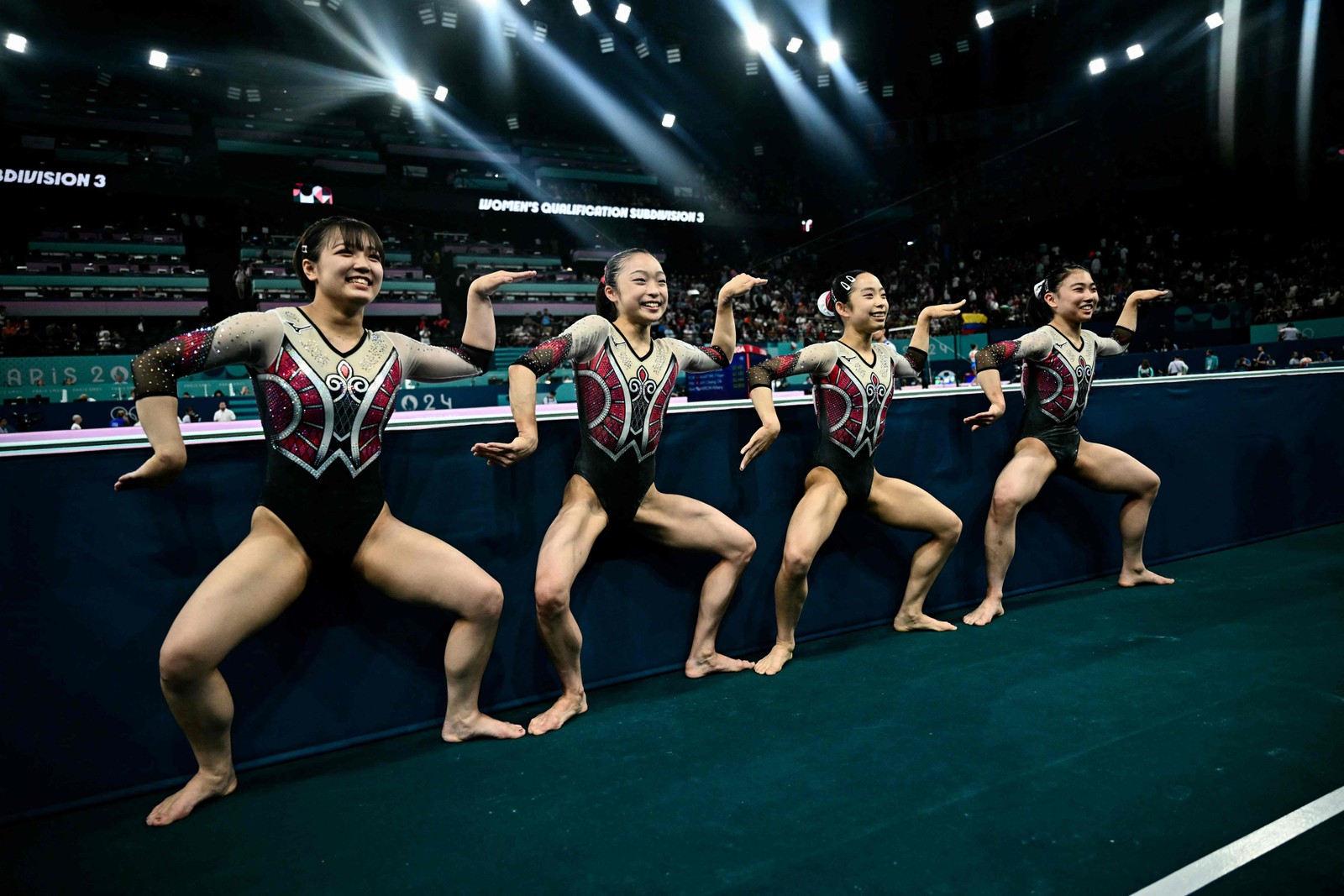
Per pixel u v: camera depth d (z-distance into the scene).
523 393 2.79
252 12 20.06
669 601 3.54
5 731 2.41
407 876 2.04
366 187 23.59
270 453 2.50
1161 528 5.07
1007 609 4.26
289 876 2.06
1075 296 4.17
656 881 1.97
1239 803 2.20
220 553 2.71
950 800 2.29
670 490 3.51
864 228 29.84
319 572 2.62
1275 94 22.41
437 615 3.04
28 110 20.77
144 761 2.60
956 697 3.06
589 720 3.01
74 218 22.58
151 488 2.28
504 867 2.06
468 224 26.59
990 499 4.46
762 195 29.80
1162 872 1.90
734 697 3.18
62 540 2.49
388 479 2.93
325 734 2.83
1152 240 24.83
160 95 23.05
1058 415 4.22
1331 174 22.36
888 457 4.09
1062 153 26.28
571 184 27.09
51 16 19.80
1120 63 23.28
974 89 25.48
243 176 23.16
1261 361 15.23
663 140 29.34
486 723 2.89
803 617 3.88
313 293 2.64
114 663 2.55
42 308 18.61
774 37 22.09
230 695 2.46
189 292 20.53
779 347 20.75
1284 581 4.46
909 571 4.11
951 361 12.59
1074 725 2.76
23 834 2.35
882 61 23.59
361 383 2.53
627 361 3.11
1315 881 1.85
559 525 3.03
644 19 21.22
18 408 11.65
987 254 27.75
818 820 2.22
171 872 2.11
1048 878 1.90
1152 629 3.75
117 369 16.70
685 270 29.48
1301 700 2.87
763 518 3.79
